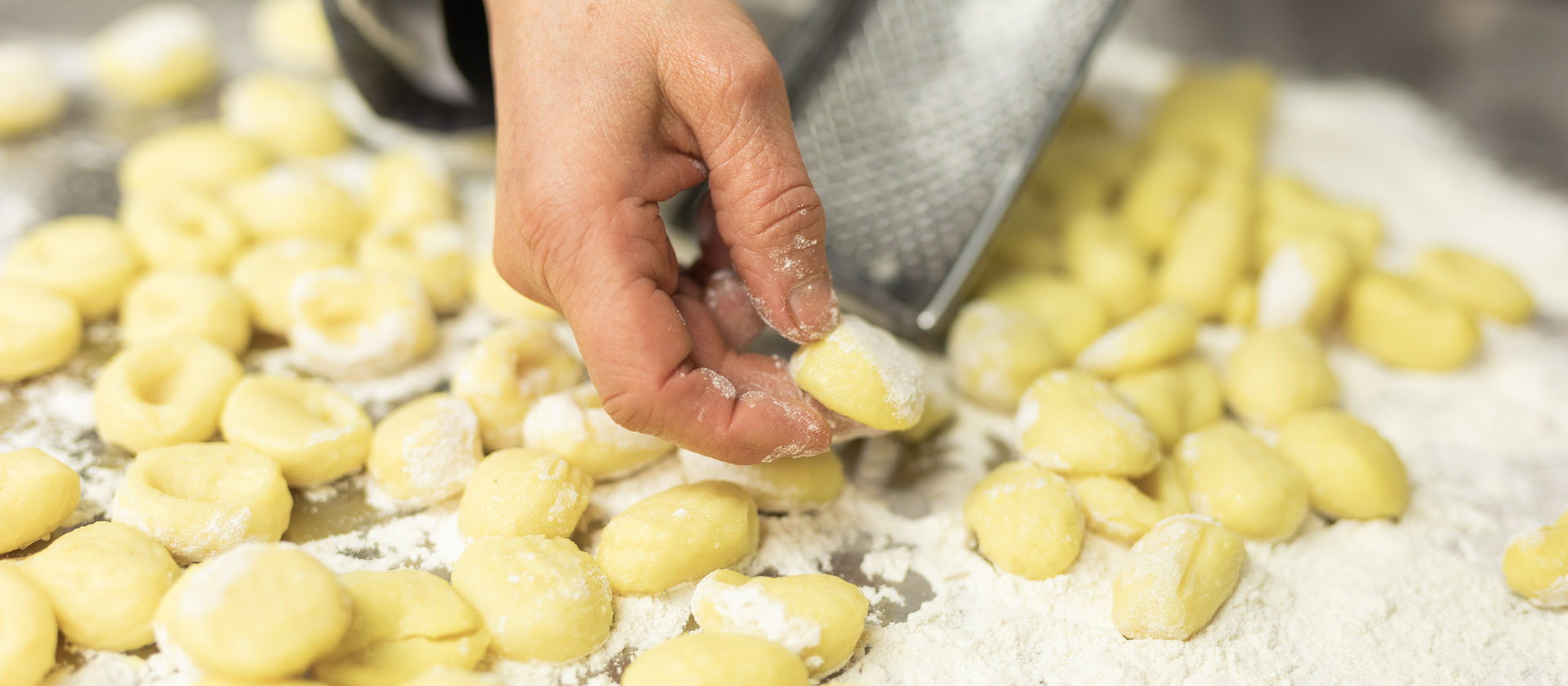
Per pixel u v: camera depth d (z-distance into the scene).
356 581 0.31
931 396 0.37
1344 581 0.34
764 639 0.31
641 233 0.30
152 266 0.40
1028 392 0.36
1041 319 0.40
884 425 0.31
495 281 0.40
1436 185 0.51
